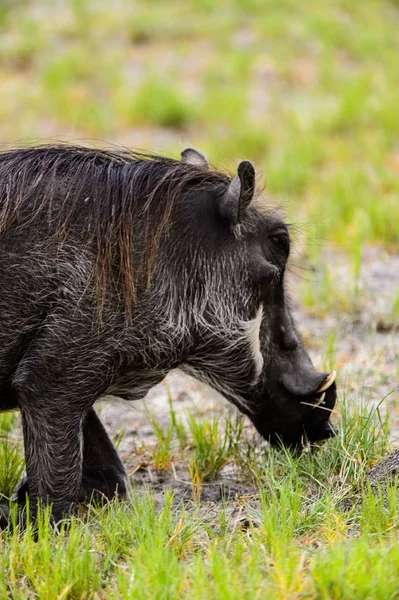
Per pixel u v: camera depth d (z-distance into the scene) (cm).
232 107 4119
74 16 5244
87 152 1466
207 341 1470
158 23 5106
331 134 3888
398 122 3916
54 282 1363
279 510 1339
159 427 1834
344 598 1074
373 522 1269
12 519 1369
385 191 3194
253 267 1473
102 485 1545
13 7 5419
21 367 1373
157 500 1562
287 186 3297
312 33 5122
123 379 1464
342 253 2756
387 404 1725
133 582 1145
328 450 1539
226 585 1073
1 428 1817
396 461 1446
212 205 1461
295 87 4516
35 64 4769
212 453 1655
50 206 1381
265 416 1566
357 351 2147
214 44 4975
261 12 5375
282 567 1129
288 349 1539
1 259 1357
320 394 1539
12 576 1200
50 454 1378
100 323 1373
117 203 1399
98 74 4566
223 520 1335
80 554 1238
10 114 4106
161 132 4003
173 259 1430
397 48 5119
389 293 2438
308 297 2394
